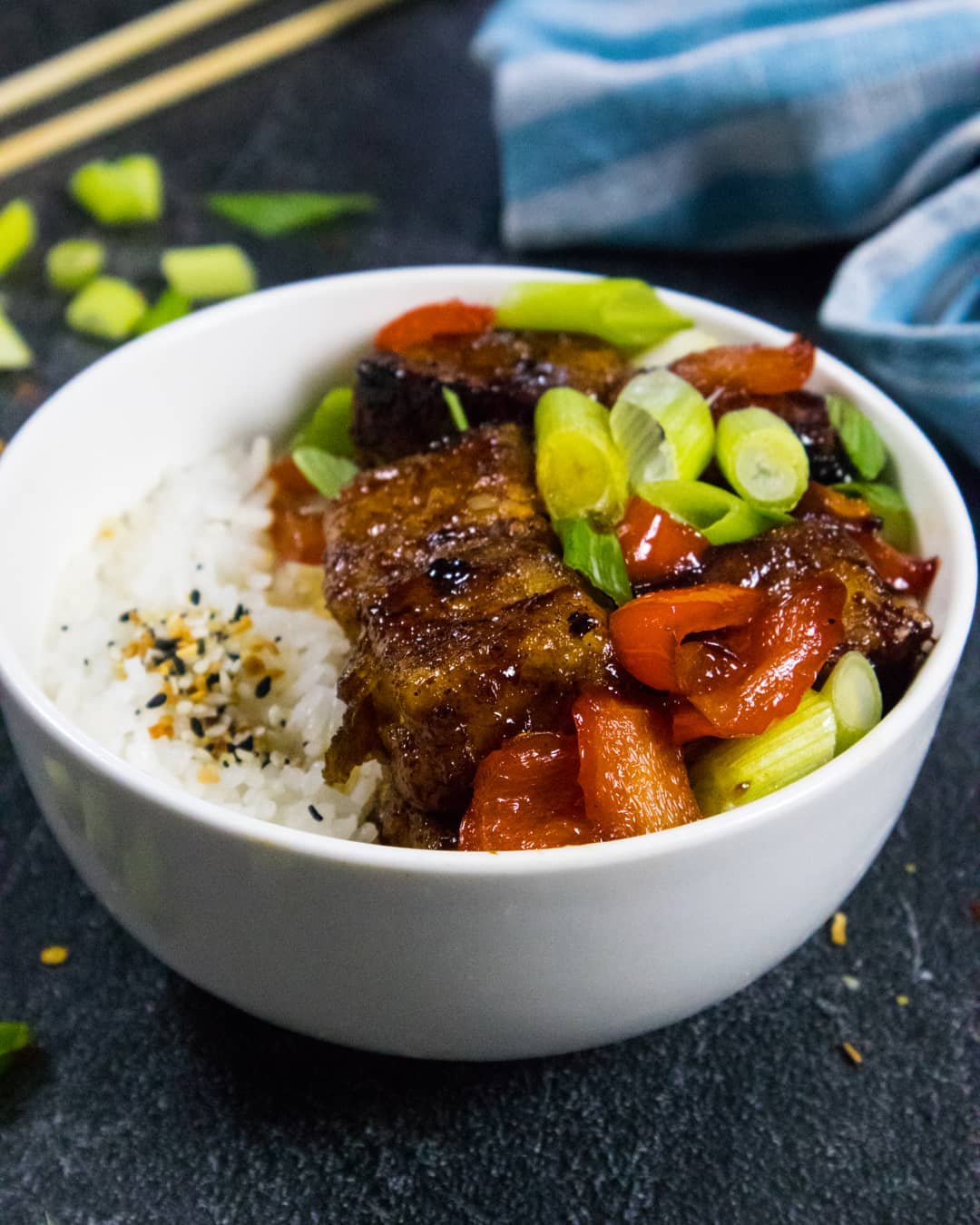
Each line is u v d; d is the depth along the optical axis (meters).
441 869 0.35
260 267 0.58
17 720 0.37
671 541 0.40
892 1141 0.39
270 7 0.71
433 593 0.39
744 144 0.56
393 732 0.38
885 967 0.42
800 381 0.43
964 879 0.43
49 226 0.60
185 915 0.37
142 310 0.56
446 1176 0.39
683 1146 0.39
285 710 0.42
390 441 0.44
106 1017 0.41
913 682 0.38
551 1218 0.38
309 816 0.40
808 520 0.41
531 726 0.37
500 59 0.59
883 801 0.38
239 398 0.45
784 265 0.58
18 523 0.41
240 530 0.45
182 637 0.42
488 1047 0.38
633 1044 0.41
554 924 0.35
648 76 0.56
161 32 0.67
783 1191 0.39
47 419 0.42
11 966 0.42
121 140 0.63
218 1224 0.38
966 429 0.50
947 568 0.40
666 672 0.37
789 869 0.37
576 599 0.38
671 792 0.37
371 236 0.60
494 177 0.62
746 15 0.58
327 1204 0.38
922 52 0.54
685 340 0.44
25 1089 0.40
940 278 0.52
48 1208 0.38
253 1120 0.39
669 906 0.36
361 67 0.67
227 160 0.62
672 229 0.58
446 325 0.45
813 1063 0.40
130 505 0.44
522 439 0.42
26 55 0.68
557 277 0.45
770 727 0.38
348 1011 0.37
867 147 0.55
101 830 0.37
